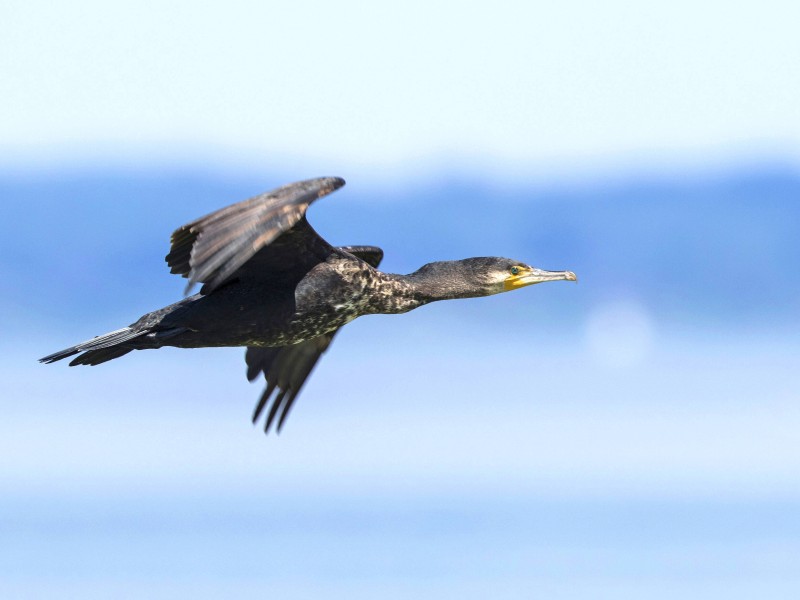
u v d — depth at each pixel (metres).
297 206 10.99
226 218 10.96
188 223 11.45
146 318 13.25
